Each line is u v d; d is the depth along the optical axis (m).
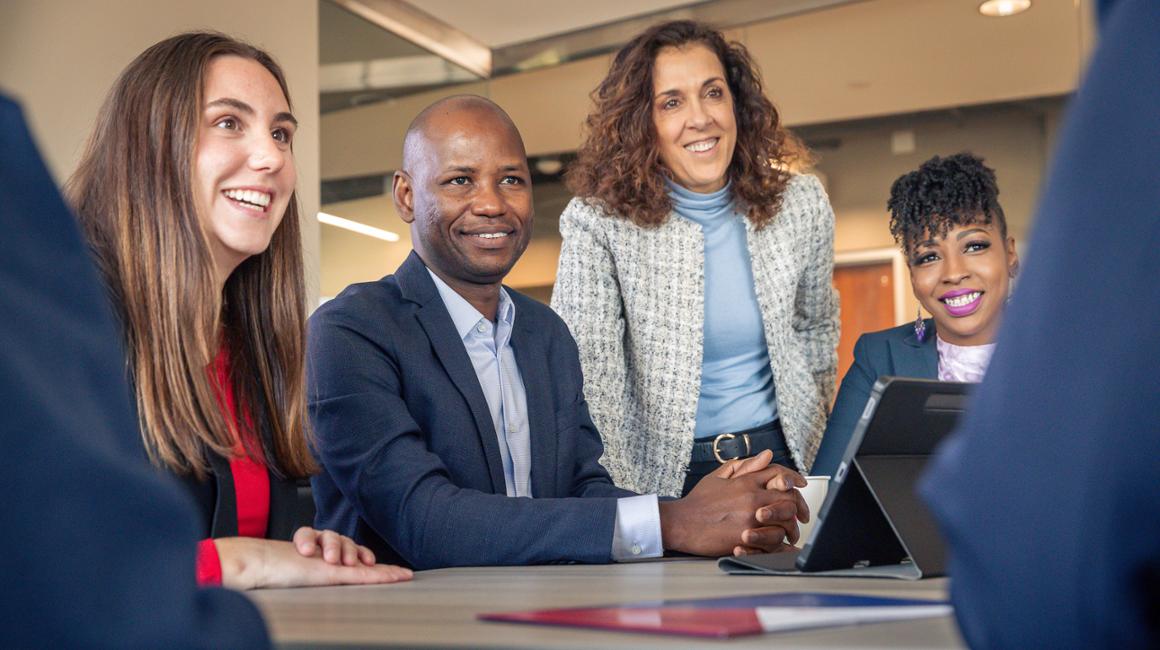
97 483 0.41
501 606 0.89
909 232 2.55
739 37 5.11
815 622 0.70
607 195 2.61
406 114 4.94
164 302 1.55
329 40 4.59
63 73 3.48
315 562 1.28
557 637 0.66
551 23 5.18
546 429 2.04
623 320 2.66
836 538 1.18
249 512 1.64
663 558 1.60
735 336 2.62
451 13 5.04
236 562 1.25
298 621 0.80
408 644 0.66
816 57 5.30
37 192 0.45
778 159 2.75
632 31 5.14
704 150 2.60
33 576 0.39
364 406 1.79
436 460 1.75
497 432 2.00
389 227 4.75
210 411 1.55
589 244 2.61
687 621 0.70
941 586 1.03
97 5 3.59
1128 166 0.46
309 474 1.75
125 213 1.57
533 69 5.41
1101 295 0.46
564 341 2.16
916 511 1.14
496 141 2.06
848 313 5.83
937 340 2.57
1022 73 5.30
